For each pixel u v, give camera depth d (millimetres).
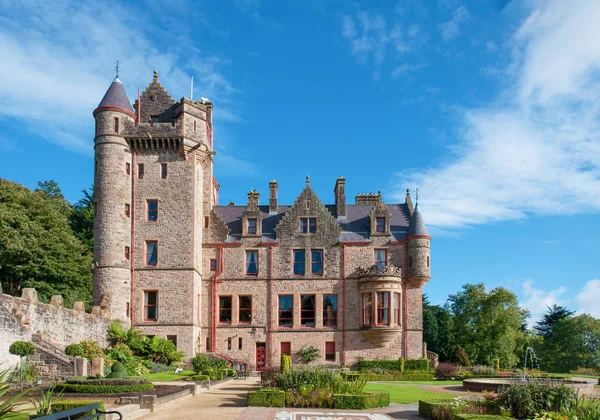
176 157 52188
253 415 22297
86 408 14320
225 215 57469
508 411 21094
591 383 34125
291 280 54125
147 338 47375
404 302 53812
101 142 50875
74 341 40188
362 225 55969
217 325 53344
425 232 53938
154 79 54812
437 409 22125
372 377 45281
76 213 72688
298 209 55344
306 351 52531
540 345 85750
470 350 73562
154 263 50969
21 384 27906
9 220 53656
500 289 71750
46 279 55938
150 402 23484
